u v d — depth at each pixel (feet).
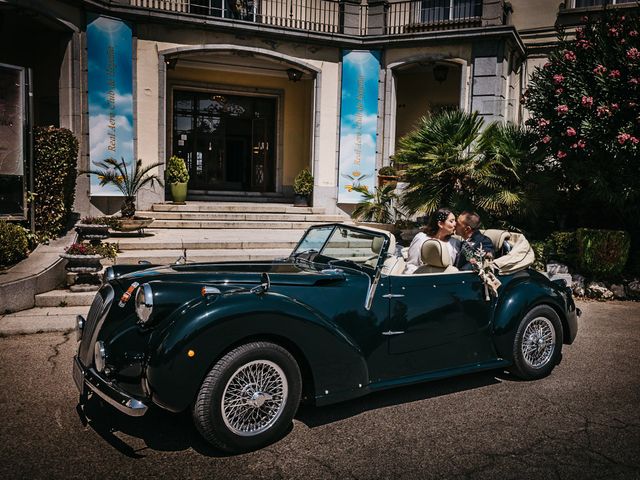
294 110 53.57
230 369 10.32
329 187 46.91
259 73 51.24
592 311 24.85
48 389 13.50
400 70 47.88
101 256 22.63
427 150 32.81
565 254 29.60
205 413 10.15
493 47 42.29
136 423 11.76
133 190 36.86
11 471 9.59
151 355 10.11
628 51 27.91
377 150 47.21
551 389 14.64
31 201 27.32
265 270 13.94
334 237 15.16
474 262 14.71
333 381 11.67
